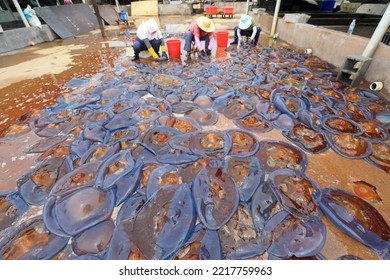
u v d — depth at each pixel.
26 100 2.77
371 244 1.14
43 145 1.93
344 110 2.29
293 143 1.88
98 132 2.05
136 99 2.69
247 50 4.87
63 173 1.60
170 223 1.24
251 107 2.42
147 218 1.27
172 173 1.57
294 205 1.33
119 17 10.52
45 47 5.80
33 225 1.27
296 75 3.28
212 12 11.09
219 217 1.28
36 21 6.43
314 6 7.43
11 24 6.48
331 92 2.67
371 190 1.42
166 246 1.14
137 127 2.11
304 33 4.65
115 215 1.31
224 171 1.58
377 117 2.18
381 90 2.62
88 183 1.49
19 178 1.60
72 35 7.38
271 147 1.82
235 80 3.17
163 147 1.84
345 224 1.21
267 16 7.02
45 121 2.29
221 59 4.24
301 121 2.15
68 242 1.19
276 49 4.87
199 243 1.16
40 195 1.46
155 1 13.05
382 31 2.52
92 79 3.38
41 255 1.14
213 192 1.41
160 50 4.77
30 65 4.19
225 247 1.15
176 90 2.92
